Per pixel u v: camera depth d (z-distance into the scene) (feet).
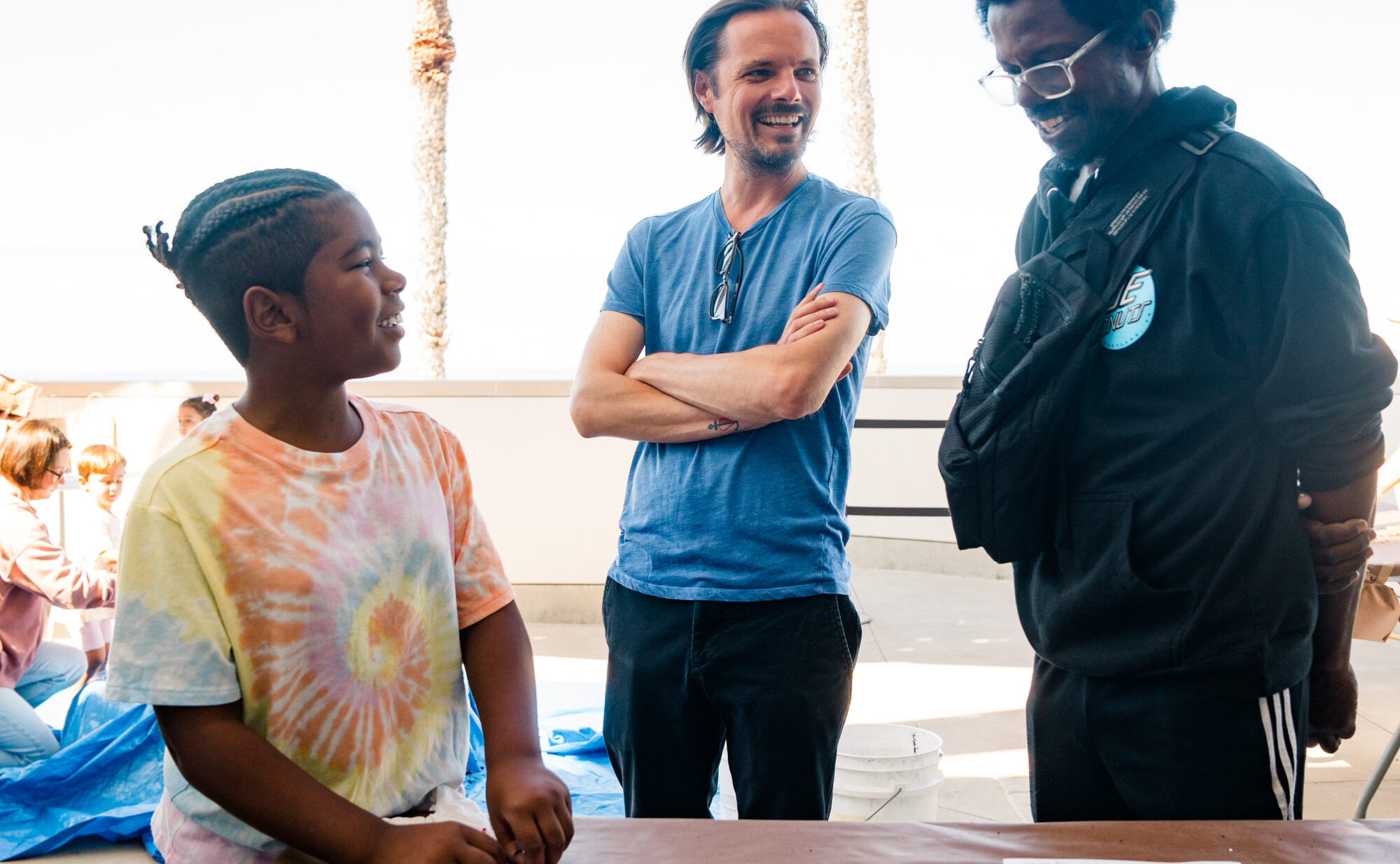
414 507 3.78
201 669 3.27
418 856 3.17
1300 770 4.93
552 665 16.74
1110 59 4.88
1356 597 5.02
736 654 5.83
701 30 6.36
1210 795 4.73
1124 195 4.94
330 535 3.48
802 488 5.96
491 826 3.58
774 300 6.24
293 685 3.41
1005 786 11.25
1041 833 4.00
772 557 5.84
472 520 4.23
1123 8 4.80
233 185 3.49
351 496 3.58
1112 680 4.95
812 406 5.73
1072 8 4.83
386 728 3.66
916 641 18.02
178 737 3.30
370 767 3.60
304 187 3.46
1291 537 4.63
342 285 3.44
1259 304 4.56
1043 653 5.24
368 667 3.58
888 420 22.75
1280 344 4.46
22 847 9.43
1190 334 4.64
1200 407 4.66
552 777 3.66
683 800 6.16
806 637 5.82
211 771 3.26
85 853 9.53
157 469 3.37
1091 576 4.92
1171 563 4.72
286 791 3.25
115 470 13.00
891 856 3.82
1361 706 13.46
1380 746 12.00
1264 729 4.65
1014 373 4.99
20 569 11.37
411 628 3.75
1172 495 4.71
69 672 12.74
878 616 19.98
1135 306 4.79
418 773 3.78
